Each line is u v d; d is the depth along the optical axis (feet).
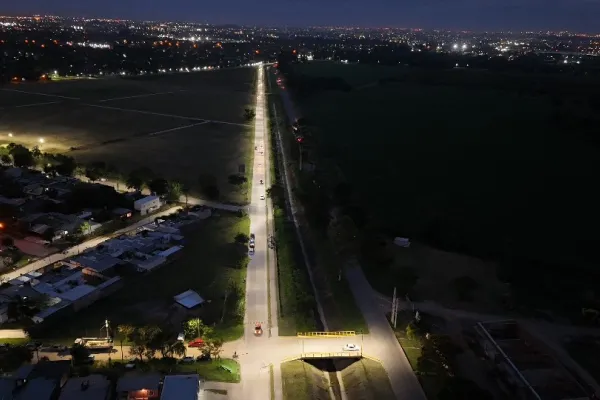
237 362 194.70
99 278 251.19
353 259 282.15
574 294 250.16
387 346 208.44
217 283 252.62
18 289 234.99
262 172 435.94
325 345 207.62
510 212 351.67
